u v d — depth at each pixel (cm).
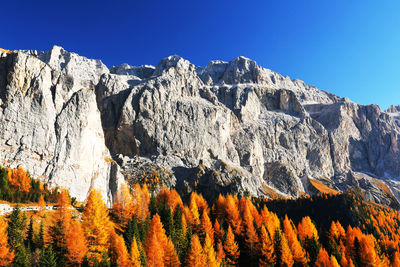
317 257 9094
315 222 15212
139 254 6500
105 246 6962
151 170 19288
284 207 17938
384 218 17625
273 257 8744
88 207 7244
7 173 10681
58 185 13338
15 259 5441
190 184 19062
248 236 9538
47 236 6544
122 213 9719
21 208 7769
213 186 18600
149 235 7981
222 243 9325
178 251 8225
